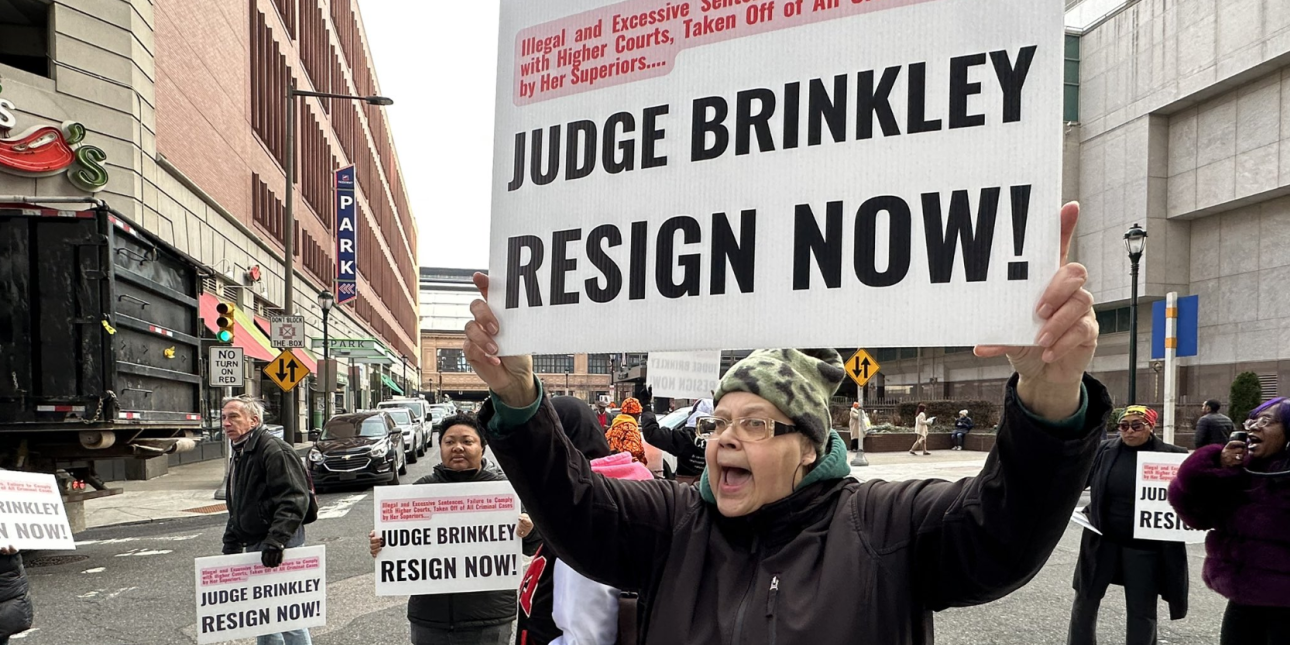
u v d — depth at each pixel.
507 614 3.38
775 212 1.46
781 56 1.48
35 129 11.81
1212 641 4.91
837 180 1.42
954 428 25.39
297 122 28.23
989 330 1.26
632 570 1.69
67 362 6.36
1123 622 5.31
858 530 1.43
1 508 3.34
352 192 35.59
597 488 1.66
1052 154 1.26
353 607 5.80
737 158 1.50
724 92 1.53
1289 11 23.06
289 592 3.97
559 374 94.69
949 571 1.38
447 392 110.56
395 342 68.50
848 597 1.36
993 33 1.32
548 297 1.64
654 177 1.58
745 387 1.51
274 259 24.67
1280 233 24.86
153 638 5.12
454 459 3.44
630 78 1.62
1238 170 25.47
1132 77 29.23
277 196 25.41
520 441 1.60
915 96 1.37
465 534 3.35
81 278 6.39
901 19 1.39
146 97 14.07
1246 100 25.27
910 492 1.48
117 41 13.30
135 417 6.93
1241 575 3.21
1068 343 1.17
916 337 1.32
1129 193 29.30
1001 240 1.28
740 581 1.48
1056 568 7.17
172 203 15.44
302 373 14.48
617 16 1.64
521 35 1.75
